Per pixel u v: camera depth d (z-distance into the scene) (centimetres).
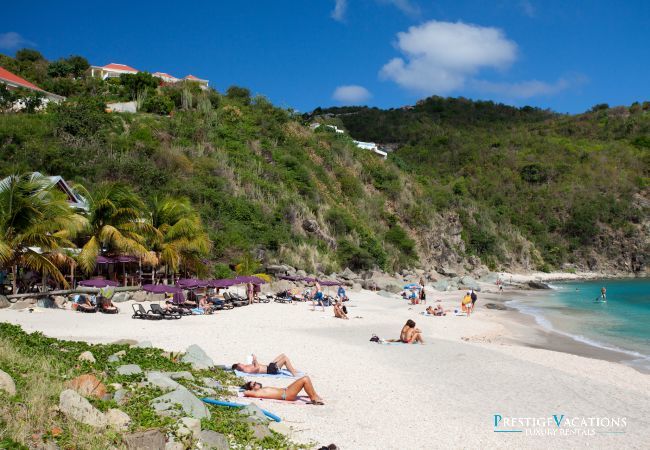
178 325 2203
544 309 3959
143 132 5325
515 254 9269
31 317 2159
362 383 1351
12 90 5928
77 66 8838
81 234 3134
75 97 6581
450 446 934
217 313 2716
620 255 10069
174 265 3312
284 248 4966
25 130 4697
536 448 952
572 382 1481
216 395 1084
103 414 793
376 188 7862
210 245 3966
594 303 4481
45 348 1191
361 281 4903
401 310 3419
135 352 1328
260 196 5378
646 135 13475
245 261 4119
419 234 7538
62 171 4375
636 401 1309
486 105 18575
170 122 5822
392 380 1403
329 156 7438
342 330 2330
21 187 2545
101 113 5347
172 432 791
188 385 1083
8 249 2341
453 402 1225
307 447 872
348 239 5909
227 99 7306
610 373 1652
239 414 956
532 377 1516
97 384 909
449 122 16650
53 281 2855
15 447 635
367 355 1730
